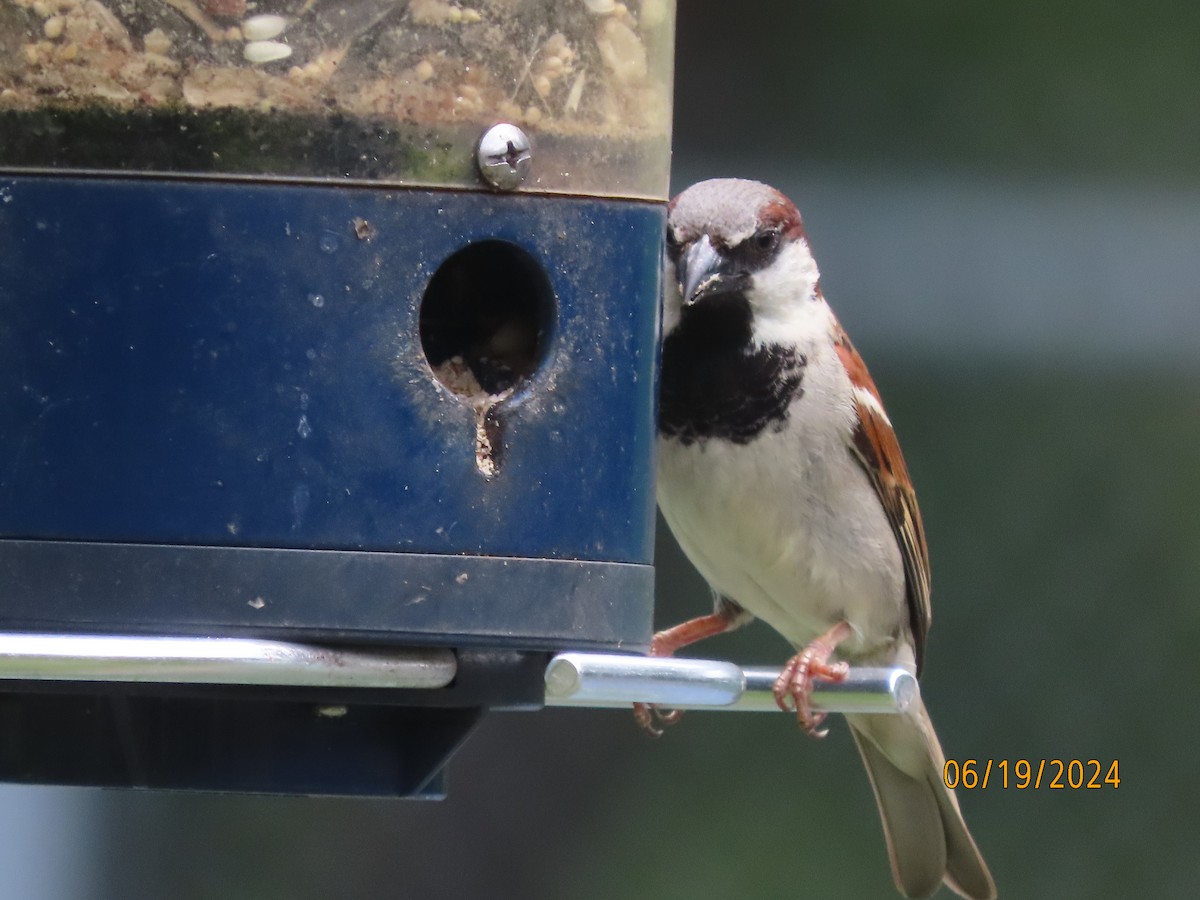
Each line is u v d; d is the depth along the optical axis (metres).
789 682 7.82
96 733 6.23
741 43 16.14
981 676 13.80
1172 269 14.67
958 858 9.16
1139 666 13.68
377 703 6.03
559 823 14.08
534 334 6.34
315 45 5.82
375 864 13.65
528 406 6.06
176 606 5.69
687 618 14.19
